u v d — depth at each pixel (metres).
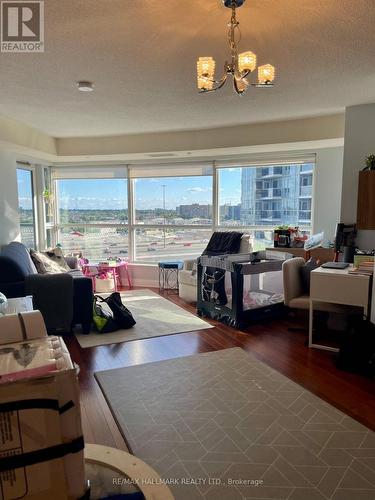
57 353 0.87
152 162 6.02
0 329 0.92
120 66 2.66
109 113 4.02
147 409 2.44
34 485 0.77
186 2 1.82
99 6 1.85
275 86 3.16
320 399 2.55
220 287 4.27
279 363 3.13
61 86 3.10
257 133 4.64
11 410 0.74
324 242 5.00
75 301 3.87
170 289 5.95
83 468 0.83
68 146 5.45
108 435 2.18
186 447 2.06
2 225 4.68
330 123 4.22
